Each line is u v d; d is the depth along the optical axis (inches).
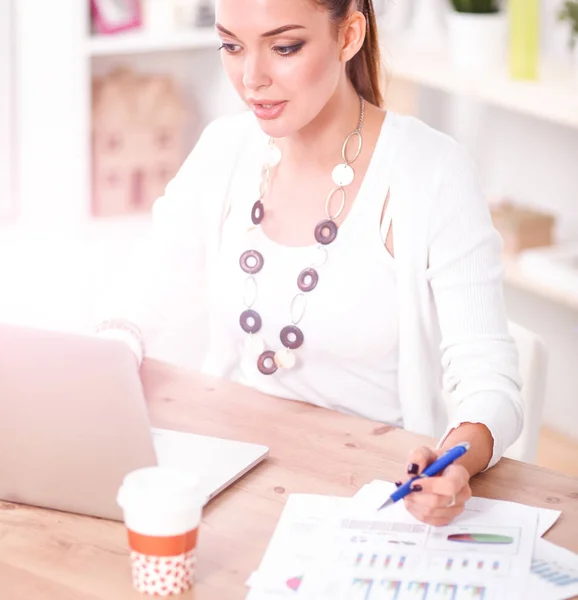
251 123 77.1
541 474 58.6
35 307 148.6
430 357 72.5
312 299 70.8
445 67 129.1
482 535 51.6
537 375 71.1
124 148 165.0
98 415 51.5
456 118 146.3
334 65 65.1
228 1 62.2
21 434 53.1
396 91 139.3
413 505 52.2
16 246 162.6
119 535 52.0
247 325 72.2
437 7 145.2
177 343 82.2
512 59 122.0
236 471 57.0
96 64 164.9
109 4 157.2
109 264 159.5
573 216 132.6
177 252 78.4
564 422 135.6
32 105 158.2
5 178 166.2
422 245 69.7
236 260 73.7
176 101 167.5
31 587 48.0
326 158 71.6
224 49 65.0
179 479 47.4
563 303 133.3
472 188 70.7
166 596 47.3
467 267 69.0
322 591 47.3
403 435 62.7
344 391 72.5
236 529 52.4
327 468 58.5
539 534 52.2
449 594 47.0
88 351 51.3
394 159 71.1
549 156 134.4
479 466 57.7
